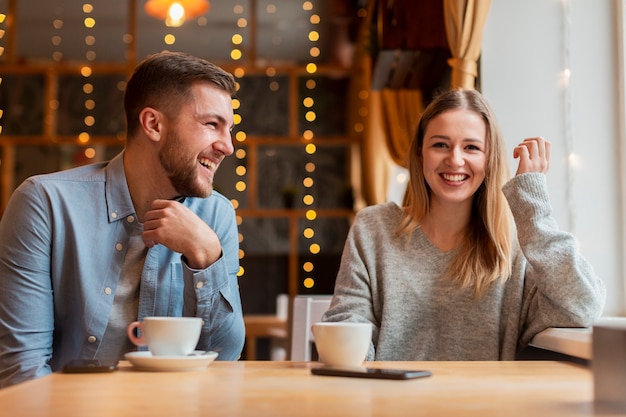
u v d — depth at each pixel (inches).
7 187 220.7
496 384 34.1
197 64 57.6
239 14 224.1
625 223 85.4
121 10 222.7
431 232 66.7
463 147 64.8
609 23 88.3
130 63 226.1
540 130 90.0
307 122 227.3
